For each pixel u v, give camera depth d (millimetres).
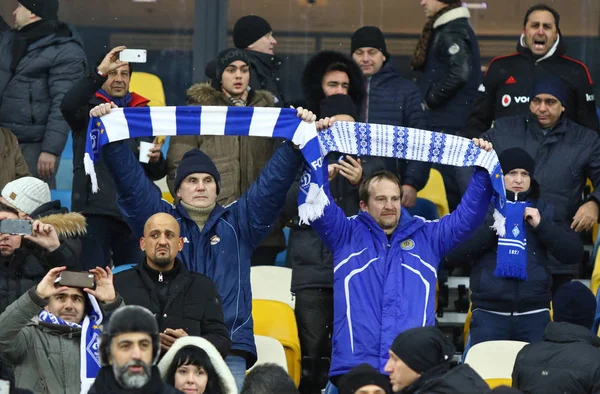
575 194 40406
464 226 32812
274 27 50688
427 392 26516
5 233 31078
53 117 43219
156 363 29203
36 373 29578
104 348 26156
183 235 32969
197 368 28797
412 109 42688
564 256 36719
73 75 43500
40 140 43562
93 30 50000
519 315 36688
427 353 27094
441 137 32719
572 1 51375
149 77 49375
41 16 43688
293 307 38625
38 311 29203
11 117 43469
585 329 31406
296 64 50781
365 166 38781
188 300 31266
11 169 39062
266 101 39688
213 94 38969
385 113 42594
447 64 45375
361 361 31953
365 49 42562
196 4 49969
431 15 45875
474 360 34875
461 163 32688
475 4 51281
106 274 29906
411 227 32969
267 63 42375
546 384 30750
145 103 38219
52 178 48531
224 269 32781
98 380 26062
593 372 30625
